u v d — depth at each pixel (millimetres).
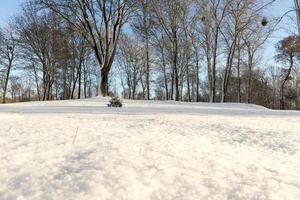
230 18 32188
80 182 3750
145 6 26969
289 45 38750
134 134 7109
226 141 6844
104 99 25625
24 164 4418
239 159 5160
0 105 19750
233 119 11438
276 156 5613
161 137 6852
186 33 36219
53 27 33375
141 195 3551
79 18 26438
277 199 3621
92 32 26984
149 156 5000
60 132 7070
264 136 7547
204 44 35906
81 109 15398
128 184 3791
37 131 7168
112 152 5160
